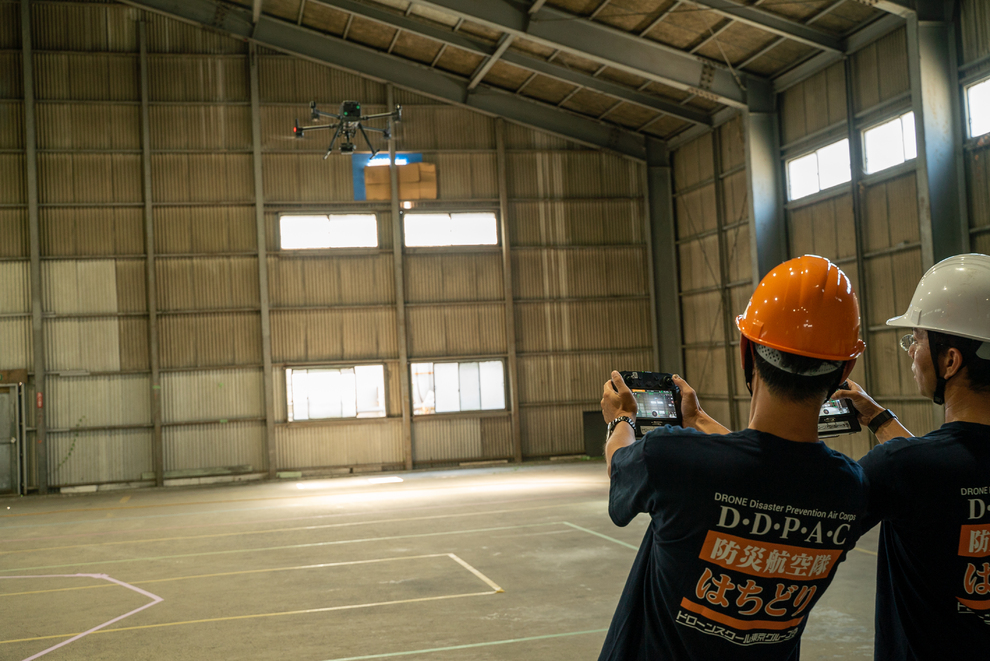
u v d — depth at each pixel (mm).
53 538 13273
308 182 22625
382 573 9672
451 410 23422
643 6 17609
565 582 8898
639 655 2115
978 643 2203
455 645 6727
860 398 2609
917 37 14672
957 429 2242
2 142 20859
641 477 1985
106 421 21062
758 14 16766
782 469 1899
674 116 22188
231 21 21734
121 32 21578
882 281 16609
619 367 24406
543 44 18625
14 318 20781
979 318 2254
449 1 17703
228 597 8727
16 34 21078
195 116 21922
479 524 13164
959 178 14672
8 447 20344
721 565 1922
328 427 22375
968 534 2168
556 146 24453
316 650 6719
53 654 6852
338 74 22875
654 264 24516
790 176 19547
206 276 21859
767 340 1935
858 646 6441
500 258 23922
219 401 21734
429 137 23516
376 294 22969
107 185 21391
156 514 15914
